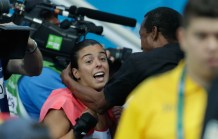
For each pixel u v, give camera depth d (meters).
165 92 5.16
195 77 5.08
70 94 8.05
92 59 8.26
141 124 5.20
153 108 5.15
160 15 7.81
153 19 7.84
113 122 8.24
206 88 5.06
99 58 8.29
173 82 5.18
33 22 9.41
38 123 4.42
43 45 9.42
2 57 7.93
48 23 9.43
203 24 4.84
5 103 7.77
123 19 9.77
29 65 8.50
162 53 7.41
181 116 5.06
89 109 7.87
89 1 12.47
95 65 8.24
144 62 7.38
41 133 4.33
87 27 9.41
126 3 12.38
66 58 9.58
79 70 8.27
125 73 7.52
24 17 9.43
